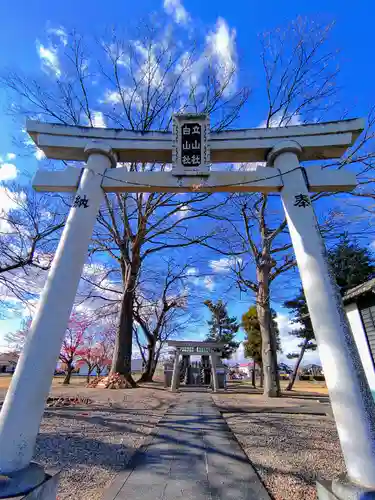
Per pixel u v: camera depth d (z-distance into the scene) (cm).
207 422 672
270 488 354
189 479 371
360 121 509
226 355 3512
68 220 449
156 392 1198
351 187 485
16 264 1059
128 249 1516
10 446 298
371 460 282
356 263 1636
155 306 2261
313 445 530
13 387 329
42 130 511
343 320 361
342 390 322
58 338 367
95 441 521
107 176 491
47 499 280
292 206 460
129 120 1419
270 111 1266
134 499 319
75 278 409
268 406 883
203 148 508
